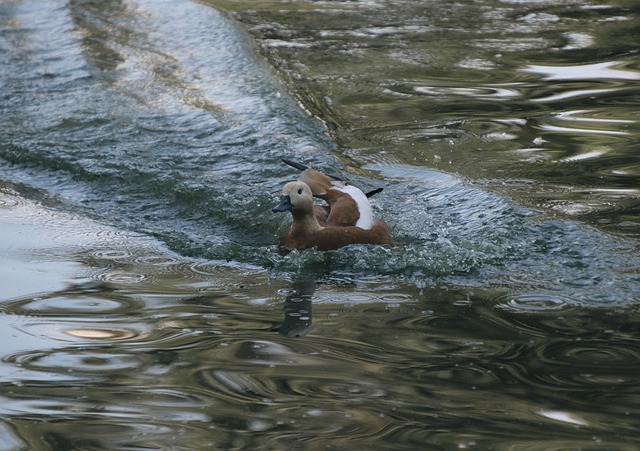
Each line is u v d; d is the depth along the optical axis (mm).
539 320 11727
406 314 12008
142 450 8531
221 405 9398
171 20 27422
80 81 22969
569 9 30750
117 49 25172
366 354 10664
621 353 10641
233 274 13789
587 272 13484
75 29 26453
